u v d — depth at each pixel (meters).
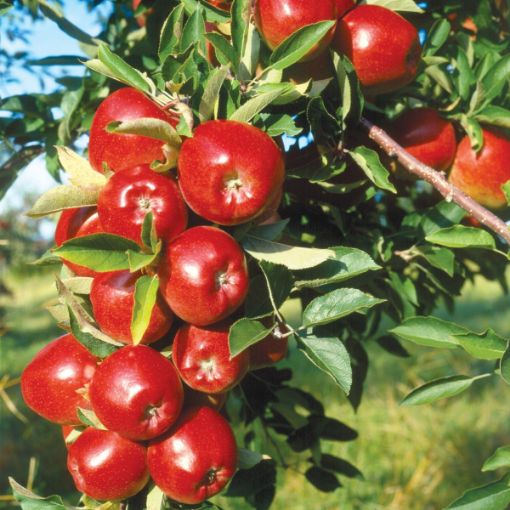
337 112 0.92
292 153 0.97
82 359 0.88
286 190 1.02
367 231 1.08
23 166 1.14
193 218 0.84
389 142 0.94
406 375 3.08
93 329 0.85
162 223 0.79
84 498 0.88
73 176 0.85
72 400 0.87
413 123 1.03
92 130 0.86
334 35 0.96
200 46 0.90
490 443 2.51
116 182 0.80
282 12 0.89
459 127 1.06
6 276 6.20
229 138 0.79
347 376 0.83
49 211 0.82
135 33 1.19
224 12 0.94
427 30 1.14
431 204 1.18
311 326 0.83
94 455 0.83
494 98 1.05
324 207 1.09
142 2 1.08
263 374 1.11
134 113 0.84
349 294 0.84
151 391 0.79
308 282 0.84
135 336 0.77
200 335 0.82
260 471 1.07
